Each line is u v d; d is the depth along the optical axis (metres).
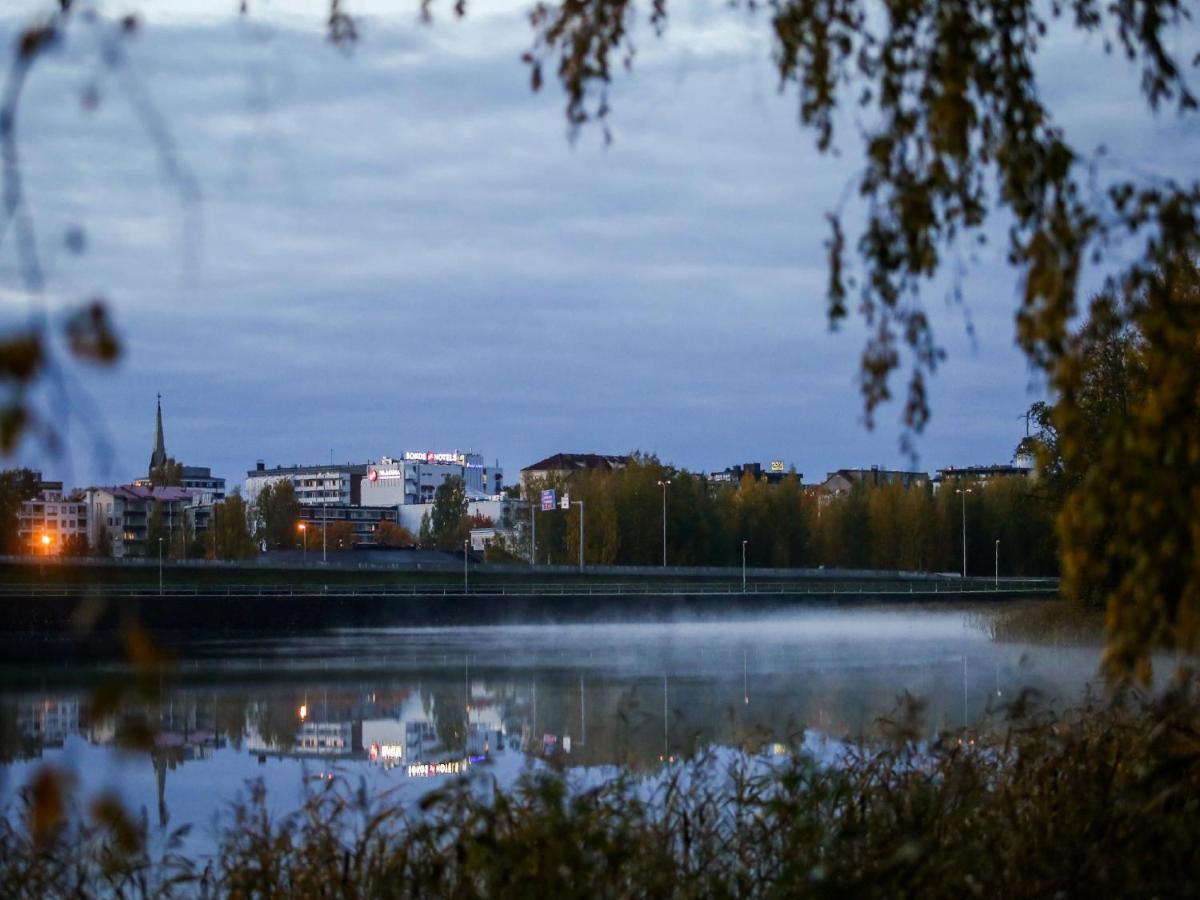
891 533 137.00
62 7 2.95
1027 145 5.10
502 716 32.31
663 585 100.38
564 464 199.75
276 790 19.50
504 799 7.85
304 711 34.12
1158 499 4.88
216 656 55.84
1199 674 8.49
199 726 30.52
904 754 10.77
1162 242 5.04
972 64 4.94
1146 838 7.18
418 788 18.64
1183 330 5.04
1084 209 5.10
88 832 9.58
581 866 7.12
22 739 27.81
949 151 4.93
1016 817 7.95
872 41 5.16
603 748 22.34
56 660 53.62
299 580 91.06
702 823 8.55
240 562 92.44
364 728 30.14
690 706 32.47
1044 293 4.83
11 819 10.38
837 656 52.91
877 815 8.27
